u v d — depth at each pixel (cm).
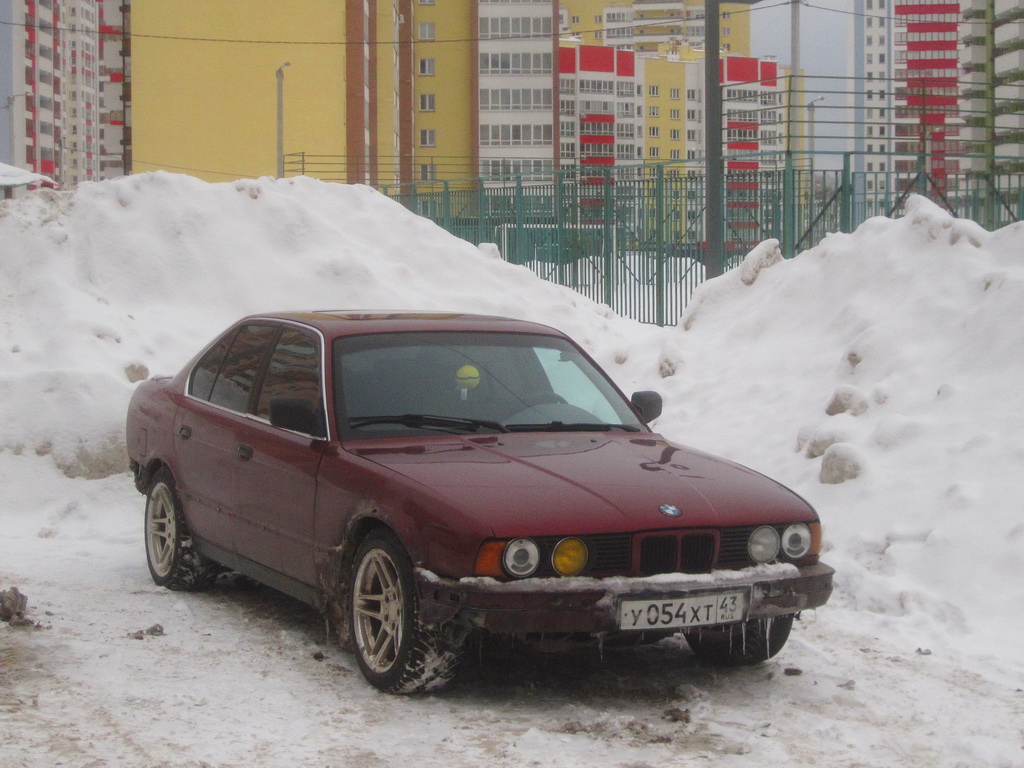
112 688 522
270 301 1491
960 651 596
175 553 700
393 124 7519
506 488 499
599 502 495
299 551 569
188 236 1527
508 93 9406
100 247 1466
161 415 728
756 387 1062
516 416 592
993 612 656
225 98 6231
